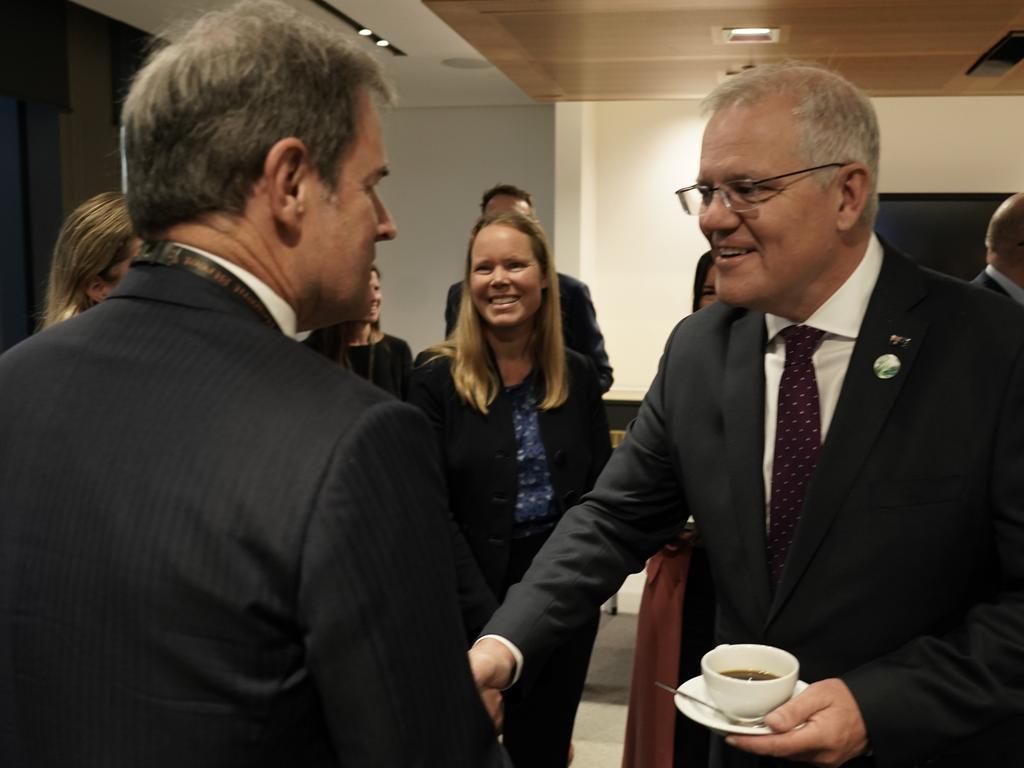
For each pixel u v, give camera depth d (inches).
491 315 87.9
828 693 39.1
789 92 41.7
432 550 25.6
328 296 29.4
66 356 27.2
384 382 126.8
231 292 26.9
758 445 46.8
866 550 42.8
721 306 52.5
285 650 23.3
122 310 27.5
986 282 118.0
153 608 23.3
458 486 89.1
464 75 255.3
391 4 189.2
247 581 22.9
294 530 22.9
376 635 23.5
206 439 24.1
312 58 27.2
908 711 38.6
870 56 113.3
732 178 41.8
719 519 47.8
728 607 48.6
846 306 44.8
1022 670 39.3
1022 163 203.8
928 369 43.1
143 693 23.4
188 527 23.4
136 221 28.3
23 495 25.9
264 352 25.6
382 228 30.9
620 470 54.4
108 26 225.6
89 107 221.0
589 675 135.8
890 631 42.8
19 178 216.4
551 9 95.6
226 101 26.2
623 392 211.6
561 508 89.7
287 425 24.0
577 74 128.7
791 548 44.1
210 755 23.0
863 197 42.9
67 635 24.4
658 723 80.7
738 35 105.7
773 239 42.1
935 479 42.0
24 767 25.5
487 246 87.1
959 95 135.6
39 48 201.9
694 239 213.9
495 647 48.7
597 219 217.8
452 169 306.7
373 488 24.0
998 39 104.4
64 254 66.7
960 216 202.8
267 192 26.9
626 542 53.7
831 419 44.1
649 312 218.1
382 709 23.5
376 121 29.4
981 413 41.6
